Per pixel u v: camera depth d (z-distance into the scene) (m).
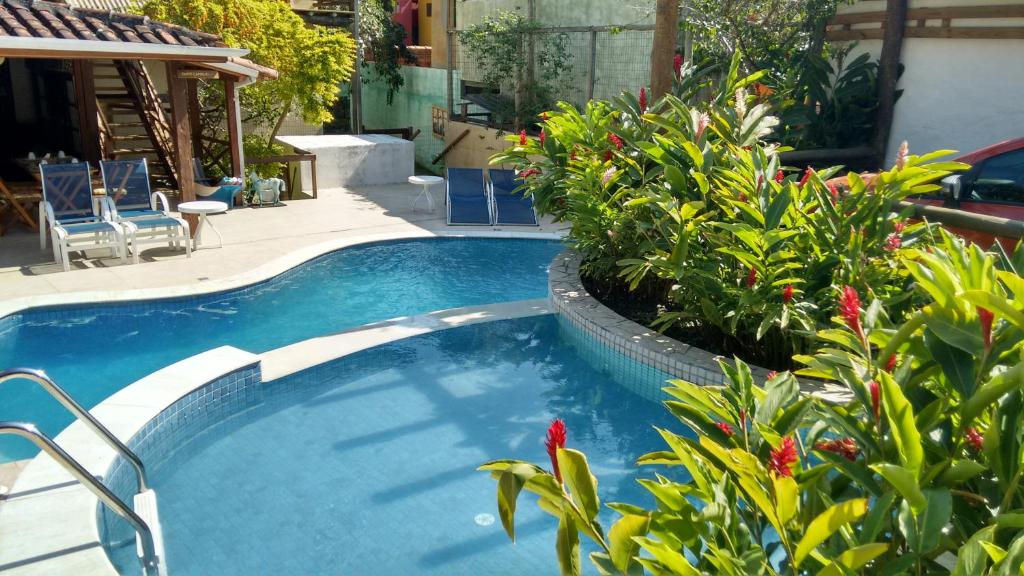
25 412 5.96
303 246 10.96
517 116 16.77
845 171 11.25
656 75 9.61
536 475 2.20
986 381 2.25
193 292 8.58
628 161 7.85
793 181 6.79
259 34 15.46
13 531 3.95
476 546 4.46
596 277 8.76
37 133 17.34
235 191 12.80
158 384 5.99
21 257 9.80
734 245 6.25
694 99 12.35
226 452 5.56
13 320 7.79
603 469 5.36
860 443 2.38
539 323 8.39
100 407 5.58
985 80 9.83
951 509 1.95
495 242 12.07
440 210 14.03
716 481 2.55
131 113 15.46
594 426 6.06
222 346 7.27
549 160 9.34
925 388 2.48
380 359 7.35
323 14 21.77
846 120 11.26
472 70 20.02
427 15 31.28
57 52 10.05
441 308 9.03
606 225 8.19
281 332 8.02
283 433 5.88
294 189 15.78
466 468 5.36
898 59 10.79
